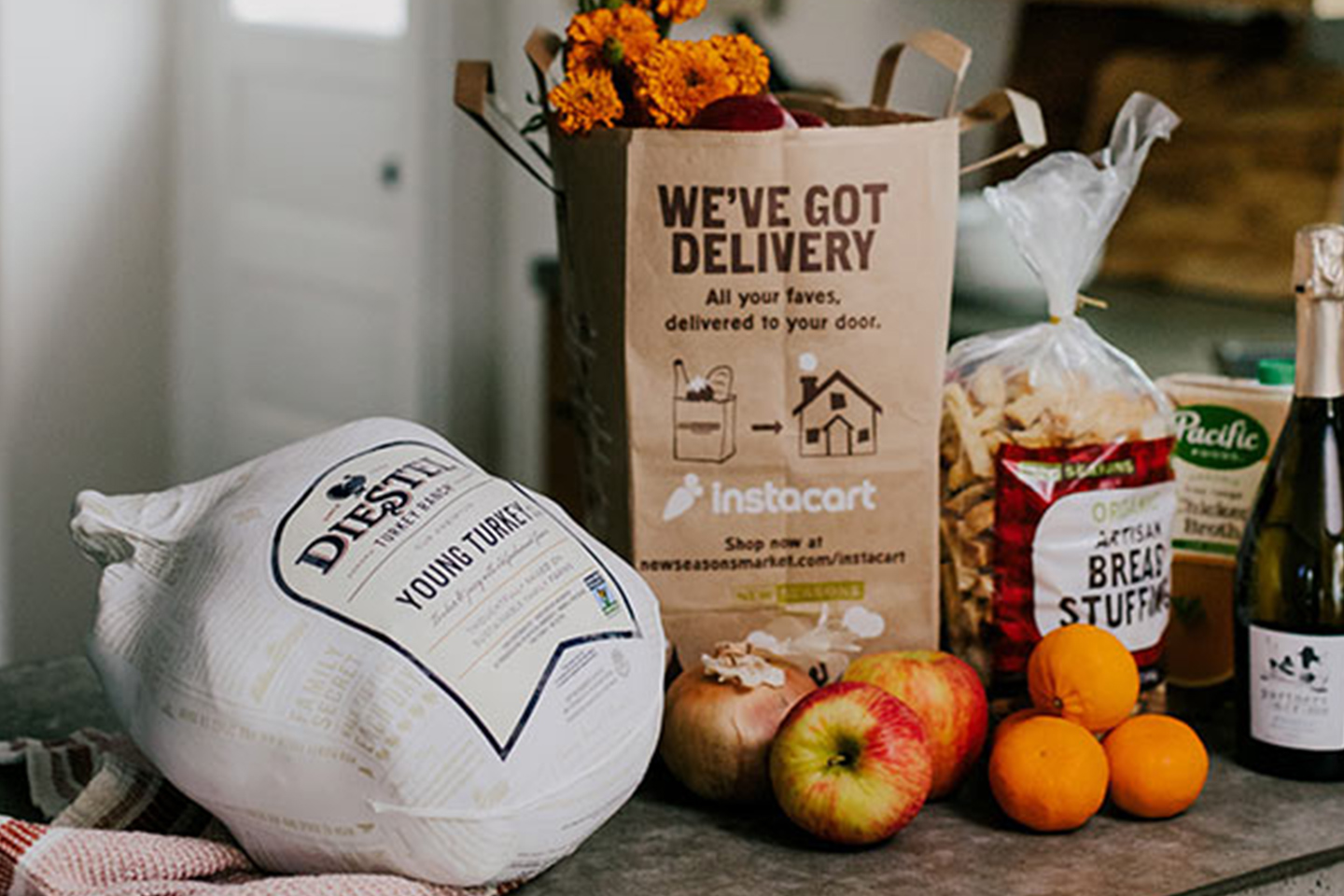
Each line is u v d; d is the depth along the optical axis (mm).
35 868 924
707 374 1140
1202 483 1275
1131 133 1181
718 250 1121
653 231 1120
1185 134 3387
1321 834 1066
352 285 3922
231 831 979
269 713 925
